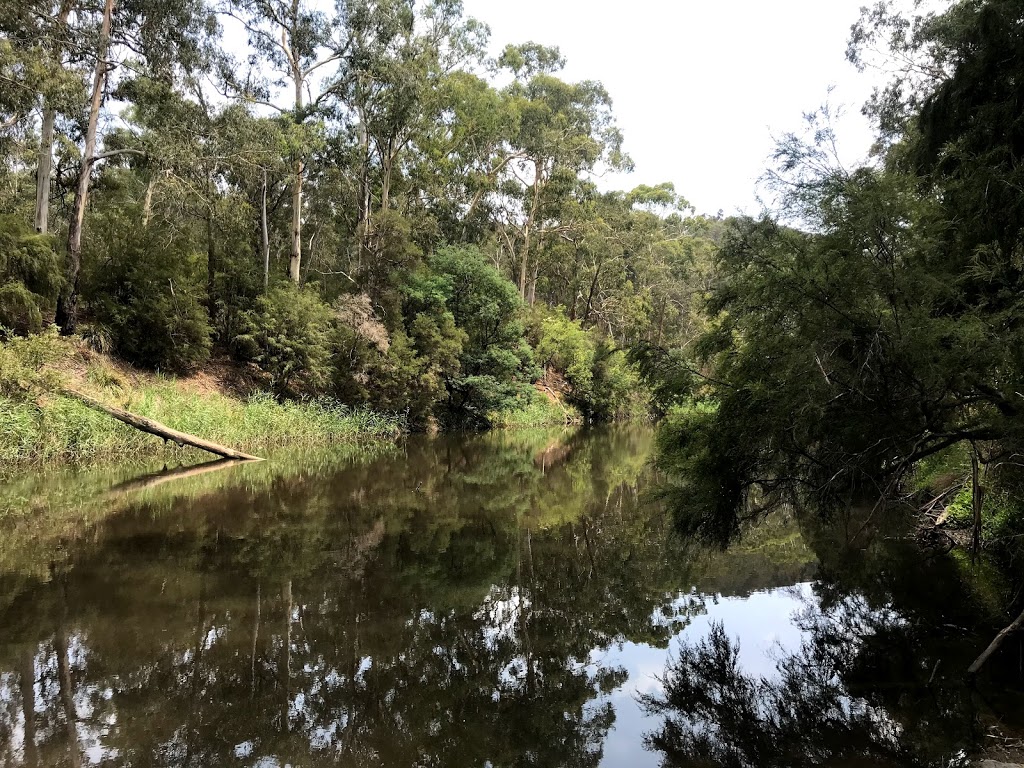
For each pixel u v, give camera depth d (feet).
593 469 54.13
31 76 43.29
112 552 24.04
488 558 25.20
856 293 15.60
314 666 15.20
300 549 25.34
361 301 73.26
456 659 15.92
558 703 13.80
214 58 58.54
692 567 24.48
